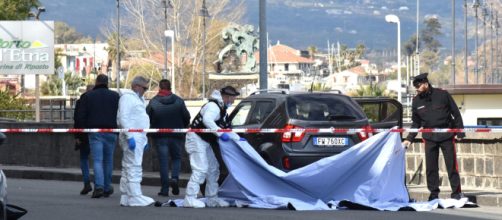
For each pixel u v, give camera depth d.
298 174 30.12
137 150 30.98
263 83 45.16
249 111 33.78
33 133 51.94
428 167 31.36
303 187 30.27
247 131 30.64
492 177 34.72
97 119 33.88
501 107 72.69
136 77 31.56
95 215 28.03
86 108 34.00
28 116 93.81
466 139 35.56
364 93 142.88
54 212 28.84
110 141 34.12
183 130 30.17
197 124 30.25
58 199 33.56
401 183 30.95
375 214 28.06
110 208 29.98
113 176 44.22
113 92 34.41
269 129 30.75
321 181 30.25
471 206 30.70
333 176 30.30
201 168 30.16
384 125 37.66
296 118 31.48
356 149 30.34
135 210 29.31
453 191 31.20
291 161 31.17
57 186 41.34
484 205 31.48
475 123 72.81
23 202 32.09
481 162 35.12
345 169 30.34
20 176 48.34
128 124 30.95
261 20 45.16
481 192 33.16
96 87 34.28
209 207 30.36
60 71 166.75
